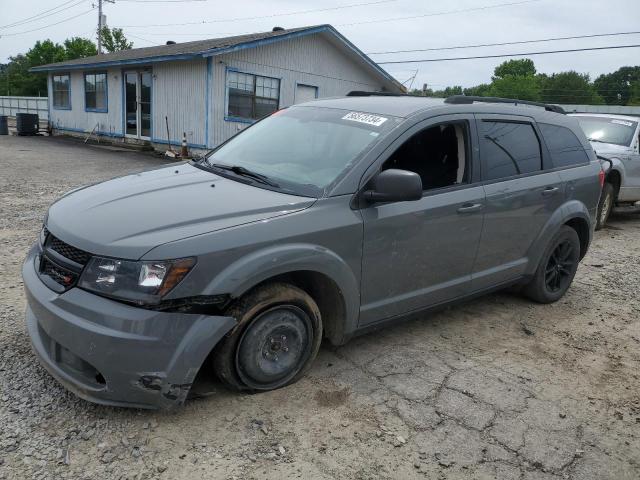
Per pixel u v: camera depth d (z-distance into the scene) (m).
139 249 2.76
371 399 3.41
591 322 5.05
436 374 3.80
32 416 2.96
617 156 9.04
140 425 2.96
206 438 2.91
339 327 3.59
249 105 17.92
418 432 3.13
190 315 2.82
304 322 3.37
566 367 4.11
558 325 4.91
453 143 4.16
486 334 4.58
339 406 3.30
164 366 2.77
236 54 17.05
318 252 3.22
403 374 3.75
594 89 85.75
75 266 2.88
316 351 3.51
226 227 2.97
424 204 3.80
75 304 2.78
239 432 2.98
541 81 86.56
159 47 23.44
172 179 3.77
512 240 4.62
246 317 3.06
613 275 6.59
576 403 3.61
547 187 4.81
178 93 17.73
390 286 3.75
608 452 3.13
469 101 4.44
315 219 3.25
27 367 3.43
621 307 5.50
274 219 3.12
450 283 4.20
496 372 3.92
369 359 3.92
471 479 2.80
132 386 2.77
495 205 4.31
